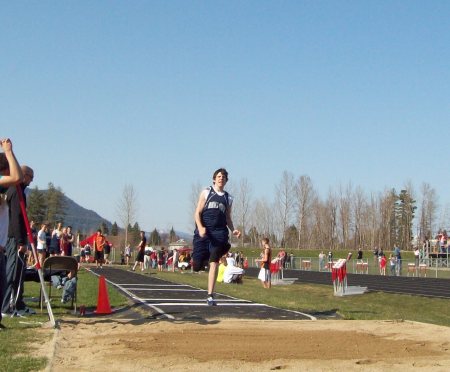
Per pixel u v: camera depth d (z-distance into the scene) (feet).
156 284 59.98
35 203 316.60
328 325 29.43
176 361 19.83
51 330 26.22
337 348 22.58
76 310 34.40
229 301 41.16
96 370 18.48
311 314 34.68
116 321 29.78
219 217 31.76
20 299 31.83
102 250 106.63
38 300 39.01
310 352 21.68
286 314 33.63
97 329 26.76
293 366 19.30
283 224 284.20
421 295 80.64
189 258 126.62
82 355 20.80
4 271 25.09
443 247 170.91
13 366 18.57
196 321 29.81
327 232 297.94
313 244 292.20
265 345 22.91
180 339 24.02
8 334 24.71
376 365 19.66
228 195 31.94
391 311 45.42
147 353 21.12
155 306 35.73
